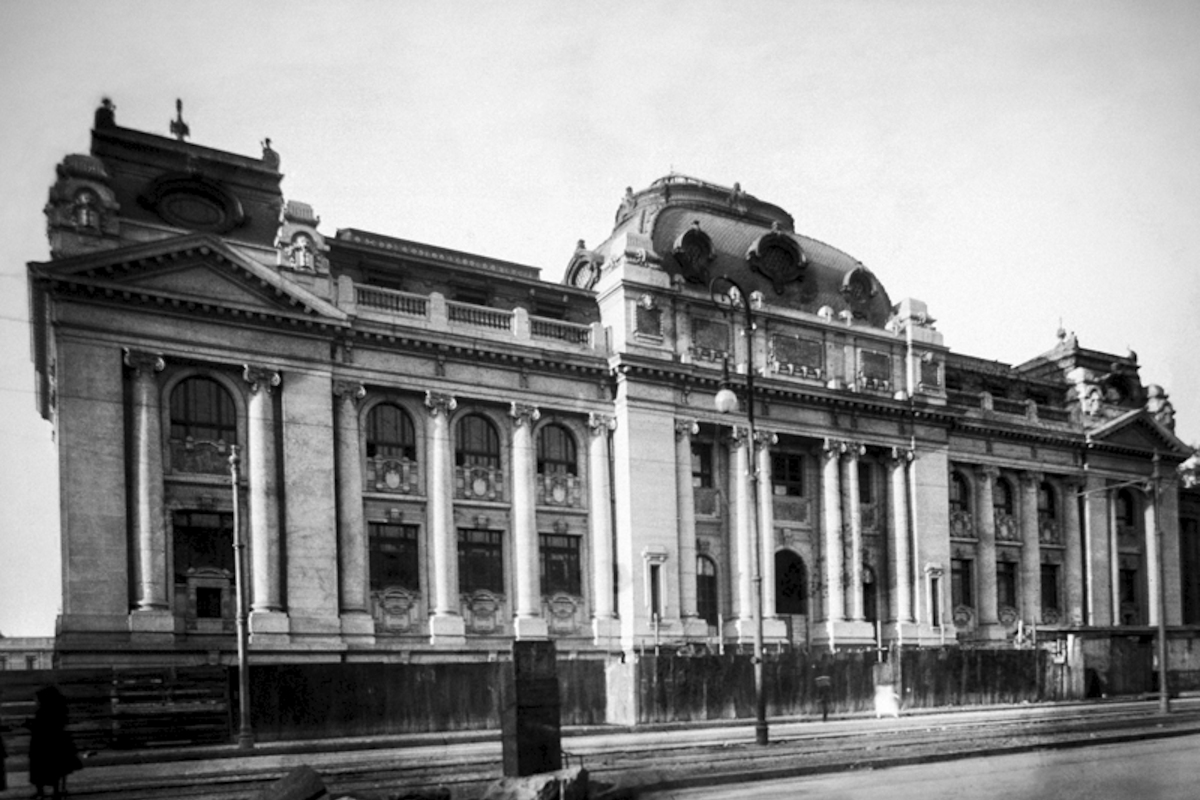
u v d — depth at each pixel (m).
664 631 42.06
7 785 21.50
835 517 47.94
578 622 42.28
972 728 30.84
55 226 33.50
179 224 36.53
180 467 34.97
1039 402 61.22
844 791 18.31
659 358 43.72
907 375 51.59
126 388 34.28
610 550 42.78
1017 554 56.94
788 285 49.84
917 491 50.88
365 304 39.25
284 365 36.78
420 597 38.94
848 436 49.06
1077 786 18.41
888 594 49.97
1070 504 59.72
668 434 43.81
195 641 33.66
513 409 41.59
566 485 42.97
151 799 18.55
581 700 36.34
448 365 40.50
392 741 29.95
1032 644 51.81
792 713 39.00
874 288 53.06
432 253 44.84
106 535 32.81
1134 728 29.70
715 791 18.77
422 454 39.94
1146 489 60.31
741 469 45.81
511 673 18.91
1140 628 50.00
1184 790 17.88
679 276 45.72
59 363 32.91
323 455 37.06
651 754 24.36
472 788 18.16
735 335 46.50
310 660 35.22
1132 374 64.25
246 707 28.95
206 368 35.84
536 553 41.25
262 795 15.33
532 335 42.56
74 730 29.03
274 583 35.47
